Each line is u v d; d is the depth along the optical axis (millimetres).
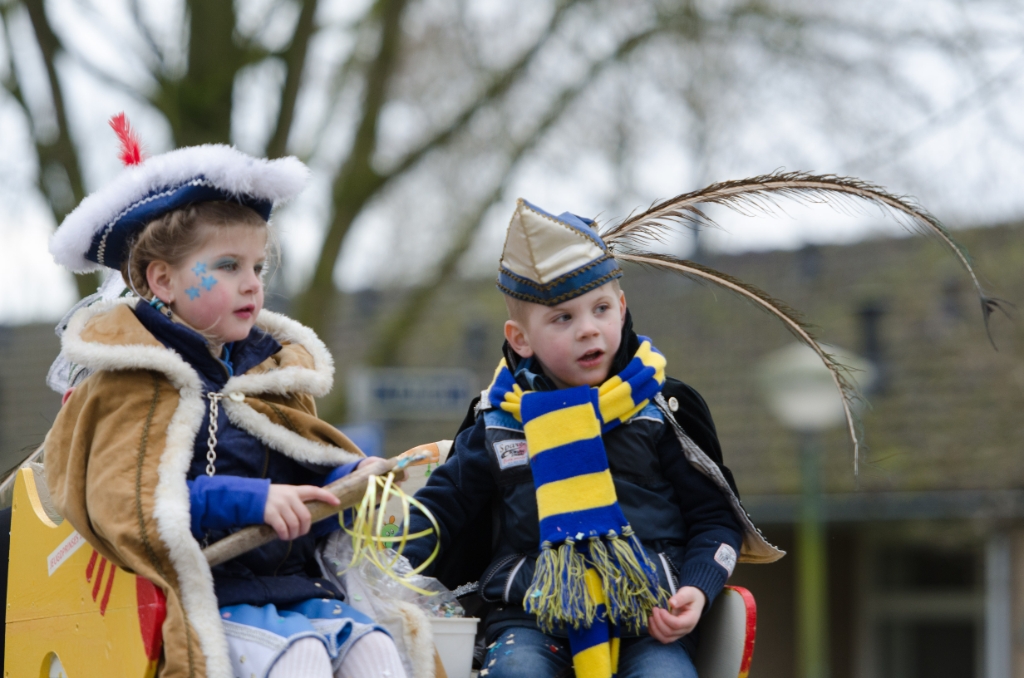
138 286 4973
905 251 26297
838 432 23156
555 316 5152
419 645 4777
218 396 4812
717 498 5328
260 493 4426
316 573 5023
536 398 5234
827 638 24156
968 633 23953
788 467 22703
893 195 5434
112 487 4410
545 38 20359
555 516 5062
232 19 17266
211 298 4828
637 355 5379
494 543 5543
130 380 4672
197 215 4840
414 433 26328
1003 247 21828
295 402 5141
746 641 5113
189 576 4332
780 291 26484
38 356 29281
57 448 4719
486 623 5414
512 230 5199
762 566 24375
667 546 5258
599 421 5188
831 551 24297
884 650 24234
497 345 28281
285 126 17484
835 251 26938
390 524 5465
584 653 4980
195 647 4234
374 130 19219
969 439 22188
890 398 23547
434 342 28562
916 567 24406
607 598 4969
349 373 22031
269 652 4332
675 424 5320
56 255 5090
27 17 16609
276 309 18703
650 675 4922
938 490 21422
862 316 25078
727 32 19859
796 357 18797
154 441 4551
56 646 4949
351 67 19766
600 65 20344
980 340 22734
